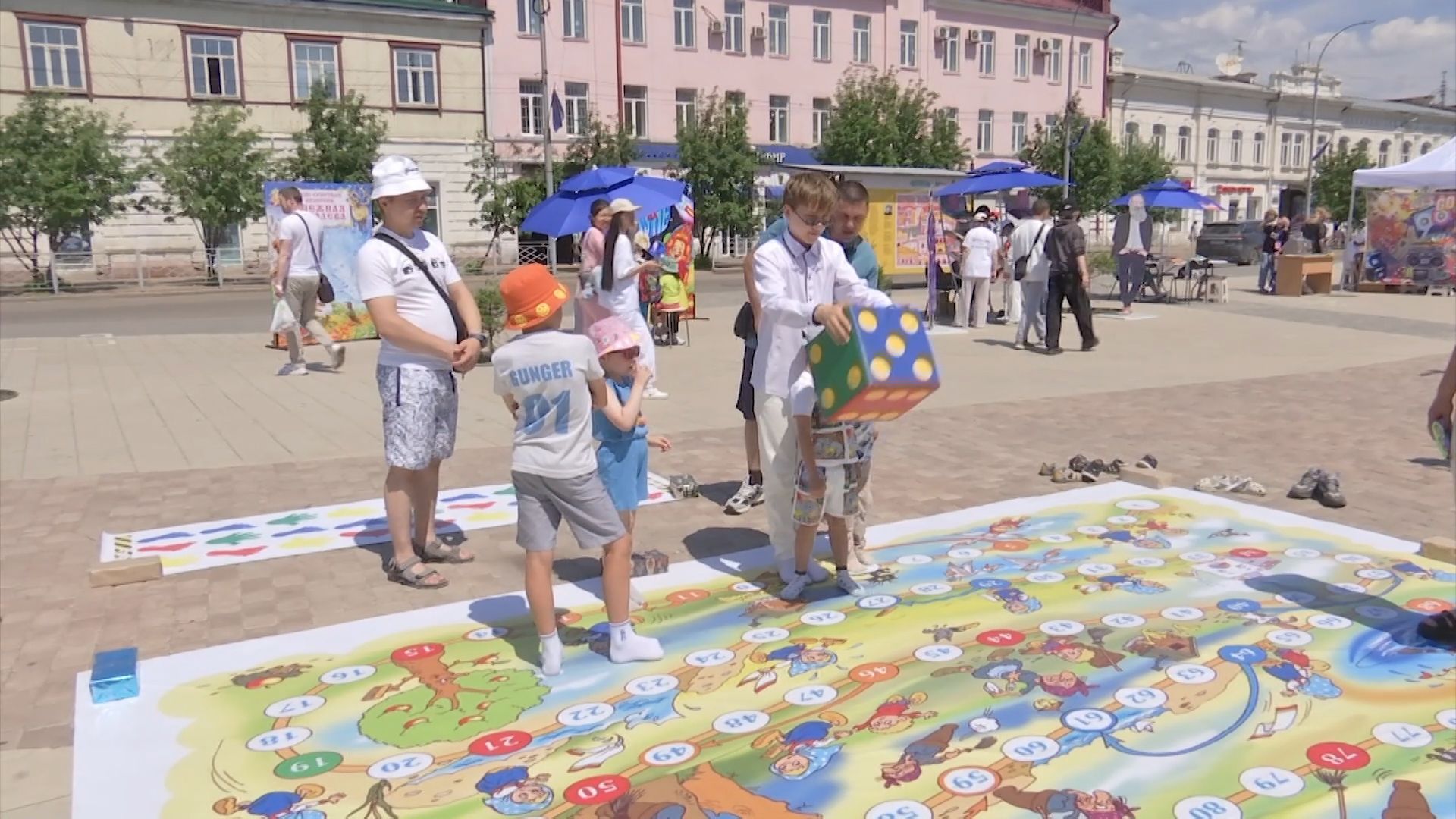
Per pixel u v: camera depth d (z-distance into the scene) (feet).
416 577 16.14
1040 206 44.19
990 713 11.68
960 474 22.58
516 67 117.39
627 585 13.21
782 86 135.54
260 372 38.68
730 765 10.73
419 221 16.07
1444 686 12.16
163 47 102.42
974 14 150.51
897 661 13.11
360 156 102.42
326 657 13.60
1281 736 11.05
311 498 21.15
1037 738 11.10
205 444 26.30
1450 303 63.62
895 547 17.66
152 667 13.33
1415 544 17.30
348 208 47.24
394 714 12.04
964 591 15.49
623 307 24.08
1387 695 11.97
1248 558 16.70
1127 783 10.18
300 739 11.50
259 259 102.42
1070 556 16.99
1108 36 164.25
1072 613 14.52
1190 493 20.62
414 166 15.99
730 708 12.00
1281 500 20.11
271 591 16.07
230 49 105.40
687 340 47.01
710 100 122.72
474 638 14.19
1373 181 42.06
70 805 10.36
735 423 28.35
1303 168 197.57
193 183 93.25
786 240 14.98
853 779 10.40
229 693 12.62
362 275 15.57
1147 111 172.96
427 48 112.98
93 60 99.91
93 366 40.16
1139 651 13.24
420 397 15.81
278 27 106.63
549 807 10.07
